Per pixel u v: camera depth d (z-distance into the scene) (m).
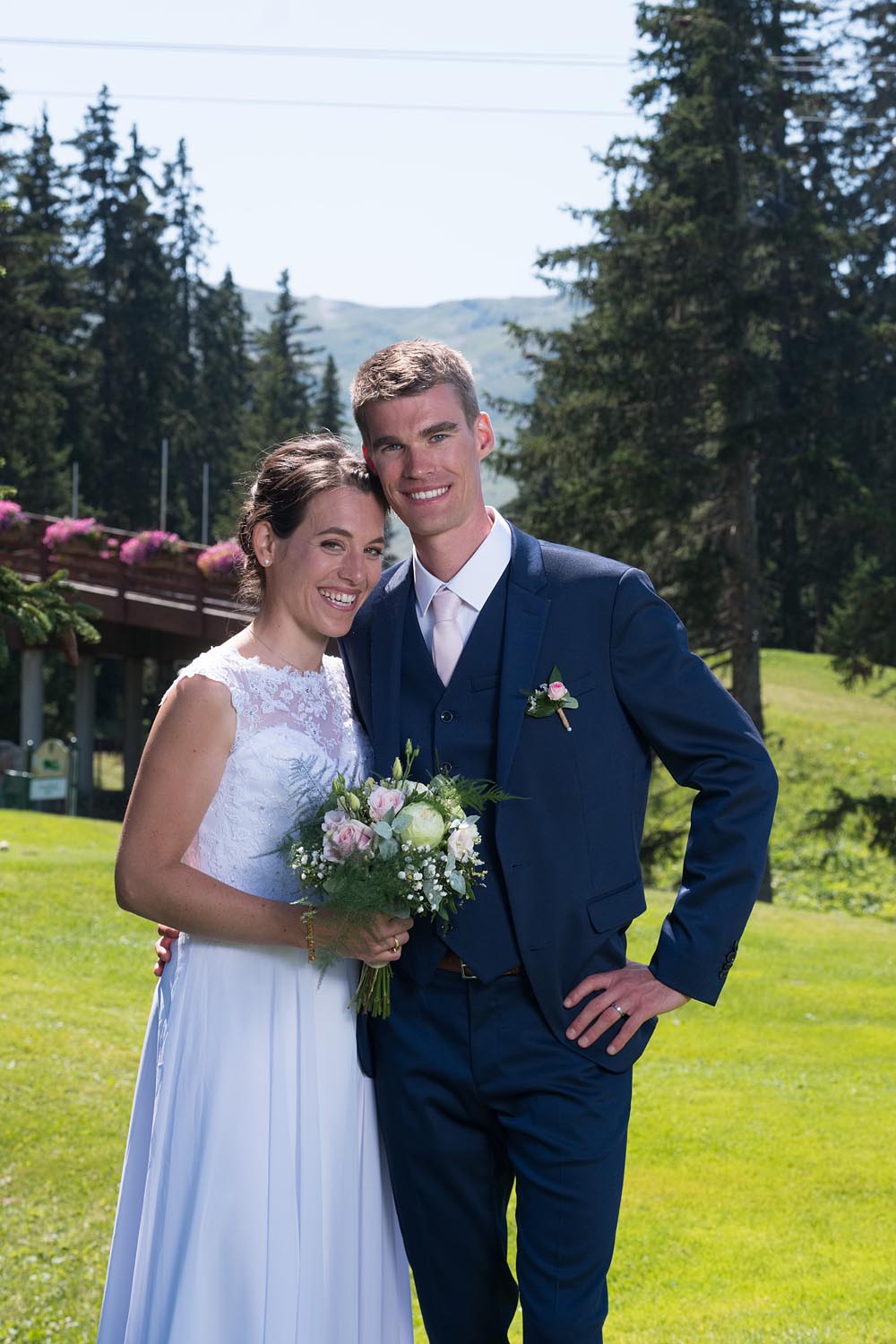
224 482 48.38
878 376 29.73
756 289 17.56
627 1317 4.51
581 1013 2.81
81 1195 5.30
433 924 2.88
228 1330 2.85
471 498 2.90
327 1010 3.01
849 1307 4.57
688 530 18.59
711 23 17.61
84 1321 4.33
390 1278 3.15
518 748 2.84
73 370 43.06
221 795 2.94
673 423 18.39
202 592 20.58
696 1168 6.15
